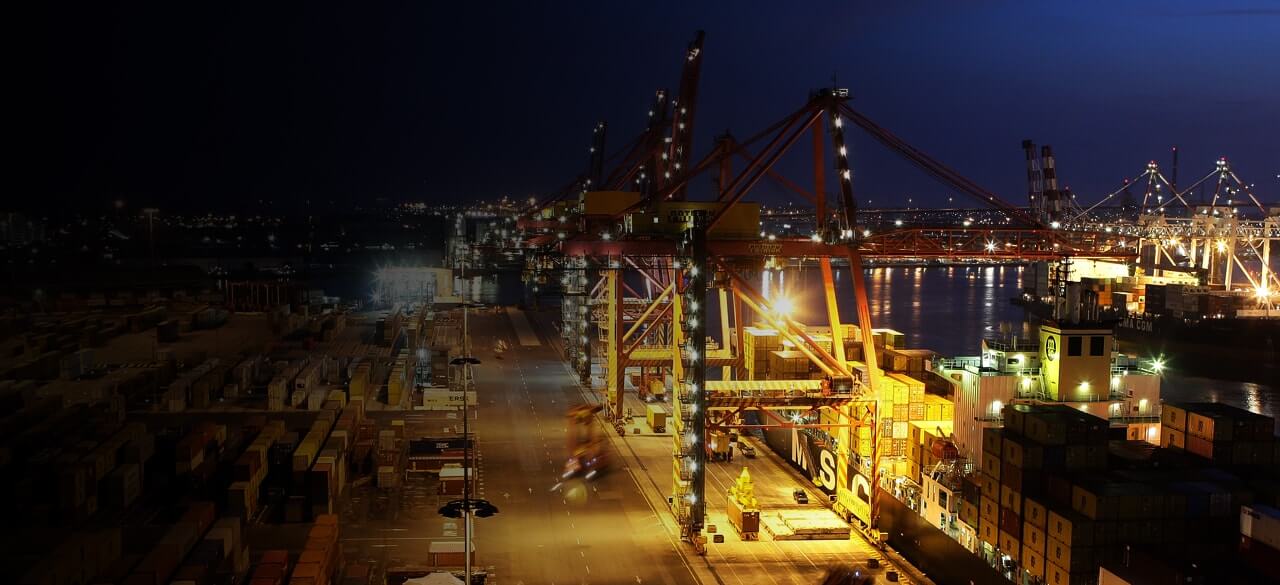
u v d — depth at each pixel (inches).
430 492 3380.9
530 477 3560.5
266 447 3312.0
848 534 2945.4
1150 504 2132.1
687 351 2883.9
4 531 2659.9
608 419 4534.9
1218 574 2010.3
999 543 2411.4
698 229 2906.0
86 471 2866.6
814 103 3171.8
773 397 2957.7
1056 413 2426.2
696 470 2874.0
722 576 2608.3
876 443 2960.1
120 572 2271.2
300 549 2741.1
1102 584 2039.9
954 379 3031.5
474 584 2453.2
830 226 3230.8
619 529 2992.1
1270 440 2443.4
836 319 3129.9
